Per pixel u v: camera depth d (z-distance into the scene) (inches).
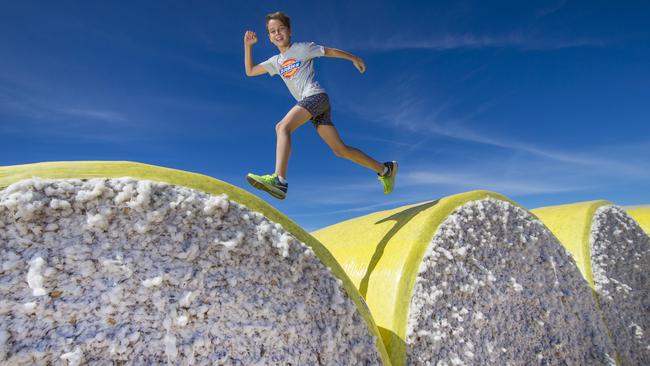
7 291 38.4
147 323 43.9
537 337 102.4
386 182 123.1
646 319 150.5
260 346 51.0
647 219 262.7
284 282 56.1
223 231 52.4
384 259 91.5
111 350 40.5
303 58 108.0
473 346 84.3
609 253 151.3
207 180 56.4
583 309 120.2
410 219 101.7
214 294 48.9
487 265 98.5
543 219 176.1
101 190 44.9
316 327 57.3
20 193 40.9
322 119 108.0
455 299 87.4
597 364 113.2
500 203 114.2
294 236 60.7
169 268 46.8
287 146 95.2
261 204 60.4
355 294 65.4
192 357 44.9
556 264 118.2
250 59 117.3
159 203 48.1
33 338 38.1
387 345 74.4
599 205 168.2
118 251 44.7
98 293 42.3
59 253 41.6
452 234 94.3
